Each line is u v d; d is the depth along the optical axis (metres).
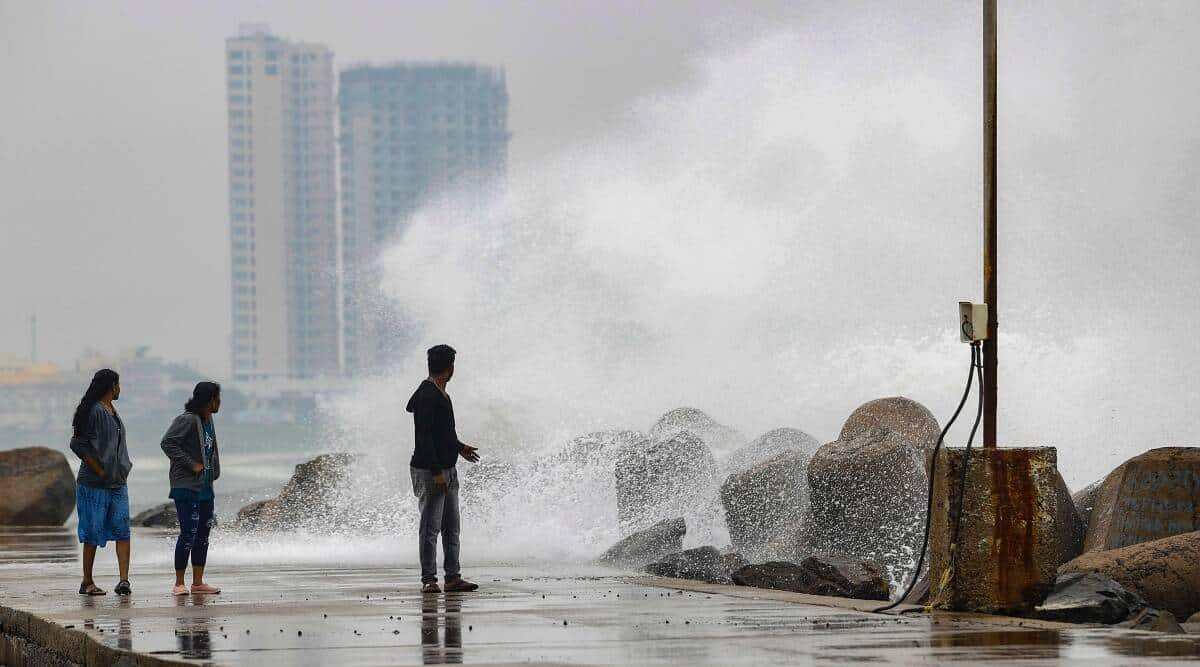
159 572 31.06
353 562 33.91
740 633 18.39
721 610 21.42
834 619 19.94
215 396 25.94
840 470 30.89
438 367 25.27
